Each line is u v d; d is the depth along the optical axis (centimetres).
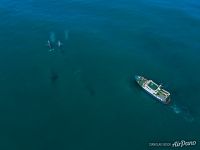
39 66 17038
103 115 14738
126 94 15738
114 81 16425
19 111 14838
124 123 14450
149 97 15600
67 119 14500
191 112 15012
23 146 13438
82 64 17275
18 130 14038
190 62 17925
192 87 16362
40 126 14200
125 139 13800
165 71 17238
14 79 16325
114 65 17375
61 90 15788
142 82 15962
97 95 15625
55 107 15000
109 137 13838
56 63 17238
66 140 13662
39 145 13475
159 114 14875
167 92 15450
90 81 16338
